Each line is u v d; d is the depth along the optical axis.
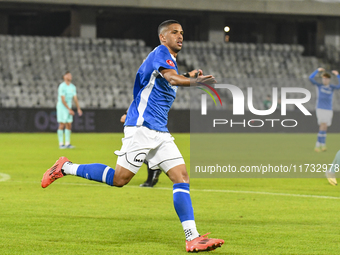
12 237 9.65
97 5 70.75
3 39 70.25
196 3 73.69
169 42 9.16
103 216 11.90
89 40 73.19
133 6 71.62
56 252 8.56
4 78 64.62
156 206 13.36
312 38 88.69
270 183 19.23
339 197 15.43
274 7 76.25
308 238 9.80
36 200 14.18
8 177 19.48
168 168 9.12
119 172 9.40
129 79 69.81
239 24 86.06
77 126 57.53
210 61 76.38
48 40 71.69
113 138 47.75
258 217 11.98
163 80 9.08
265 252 8.71
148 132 9.12
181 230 10.41
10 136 49.56
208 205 13.75
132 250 8.73
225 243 9.37
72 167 9.98
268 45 80.25
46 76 66.56
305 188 17.73
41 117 56.28
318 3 77.50
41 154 29.84
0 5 70.94
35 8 73.00
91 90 66.44
